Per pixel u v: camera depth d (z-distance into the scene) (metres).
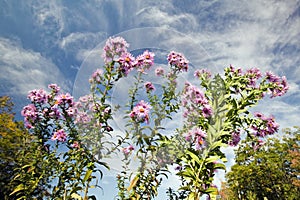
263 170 15.37
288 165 16.48
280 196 15.27
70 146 2.39
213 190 1.81
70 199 2.34
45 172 2.85
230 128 2.25
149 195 2.21
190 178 1.91
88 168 2.11
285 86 2.73
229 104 2.25
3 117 10.21
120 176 2.73
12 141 8.65
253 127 2.74
